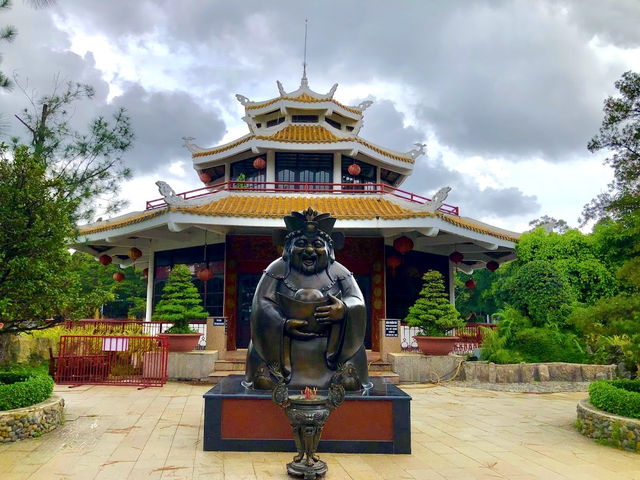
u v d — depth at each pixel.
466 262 27.97
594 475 7.14
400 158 24.31
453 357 16.75
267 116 25.38
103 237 20.25
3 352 15.14
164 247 23.30
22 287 8.83
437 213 17.88
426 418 11.09
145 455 7.78
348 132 23.73
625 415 8.89
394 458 7.82
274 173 22.59
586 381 15.98
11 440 8.46
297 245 8.74
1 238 8.89
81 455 7.76
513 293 17.59
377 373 16.53
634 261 9.63
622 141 10.26
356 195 20.80
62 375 15.02
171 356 16.06
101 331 19.03
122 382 15.00
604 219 17.78
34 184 9.27
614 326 9.47
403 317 21.89
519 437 9.37
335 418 8.09
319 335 8.47
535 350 16.98
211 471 7.00
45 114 13.68
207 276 20.00
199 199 18.72
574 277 17.67
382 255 21.36
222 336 17.95
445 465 7.49
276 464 7.33
